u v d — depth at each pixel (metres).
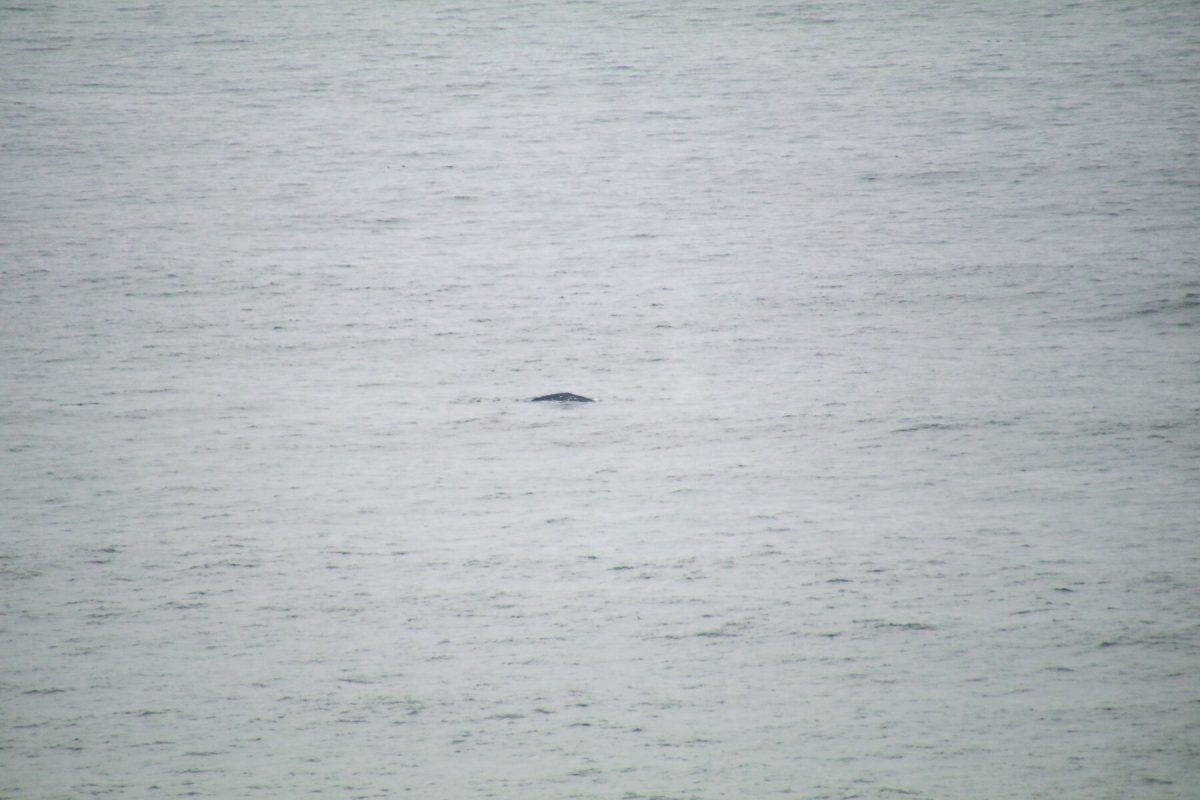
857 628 51.47
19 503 67.12
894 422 78.69
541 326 102.94
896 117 181.62
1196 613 51.62
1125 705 44.62
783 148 167.62
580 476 71.06
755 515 64.56
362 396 86.31
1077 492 66.12
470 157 166.12
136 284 114.69
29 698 46.66
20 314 105.81
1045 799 39.00
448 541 62.12
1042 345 94.44
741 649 50.00
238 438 77.88
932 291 109.88
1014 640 49.88
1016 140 166.88
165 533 63.09
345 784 40.72
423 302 110.06
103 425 80.12
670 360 93.56
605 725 44.41
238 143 171.75
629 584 56.62
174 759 42.38
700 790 39.97
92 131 175.88
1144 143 162.50
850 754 41.97
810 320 102.81
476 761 42.00
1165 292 106.75
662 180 154.25
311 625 52.88
